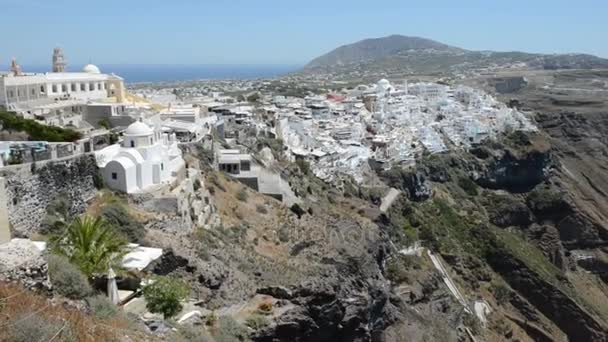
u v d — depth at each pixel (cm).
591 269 14925
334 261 7075
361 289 6862
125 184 5519
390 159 14375
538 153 17712
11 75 8281
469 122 18912
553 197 16138
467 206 14750
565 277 13375
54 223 4578
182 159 6831
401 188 13425
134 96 12238
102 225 4406
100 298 3136
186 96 19650
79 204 5028
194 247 5378
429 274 9844
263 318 4862
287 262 6538
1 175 4253
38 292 2820
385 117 18538
